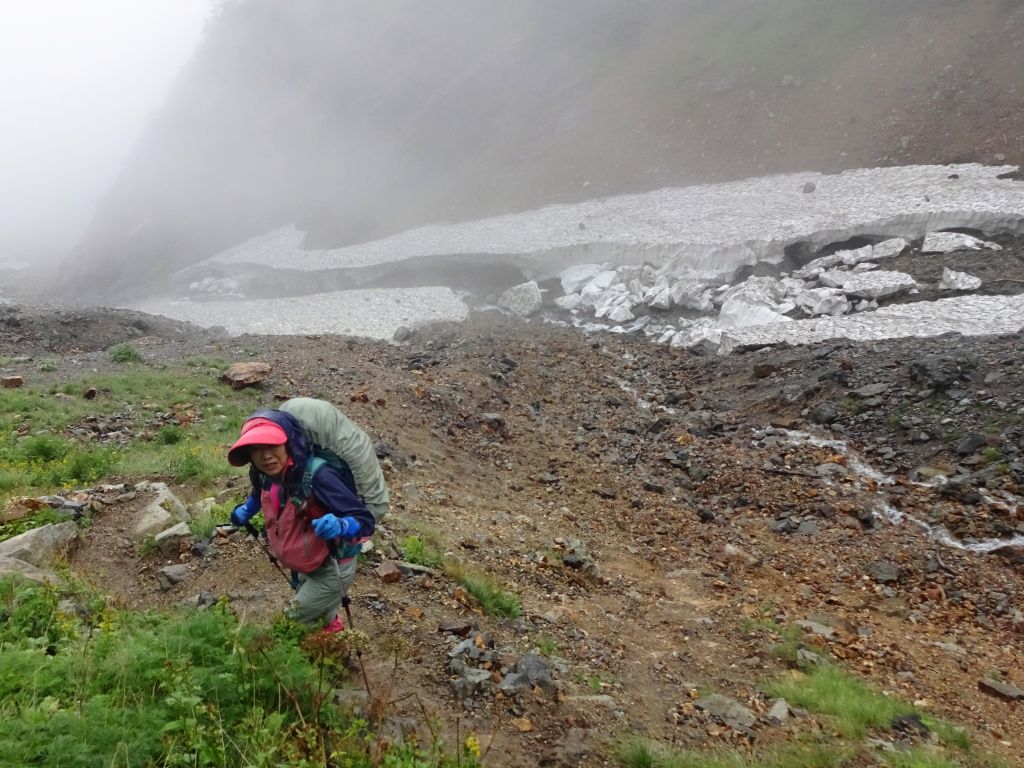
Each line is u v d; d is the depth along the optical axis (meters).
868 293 20.11
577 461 12.34
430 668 4.77
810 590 8.45
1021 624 7.93
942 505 10.23
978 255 20.89
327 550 3.99
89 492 7.23
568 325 25.14
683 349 20.05
